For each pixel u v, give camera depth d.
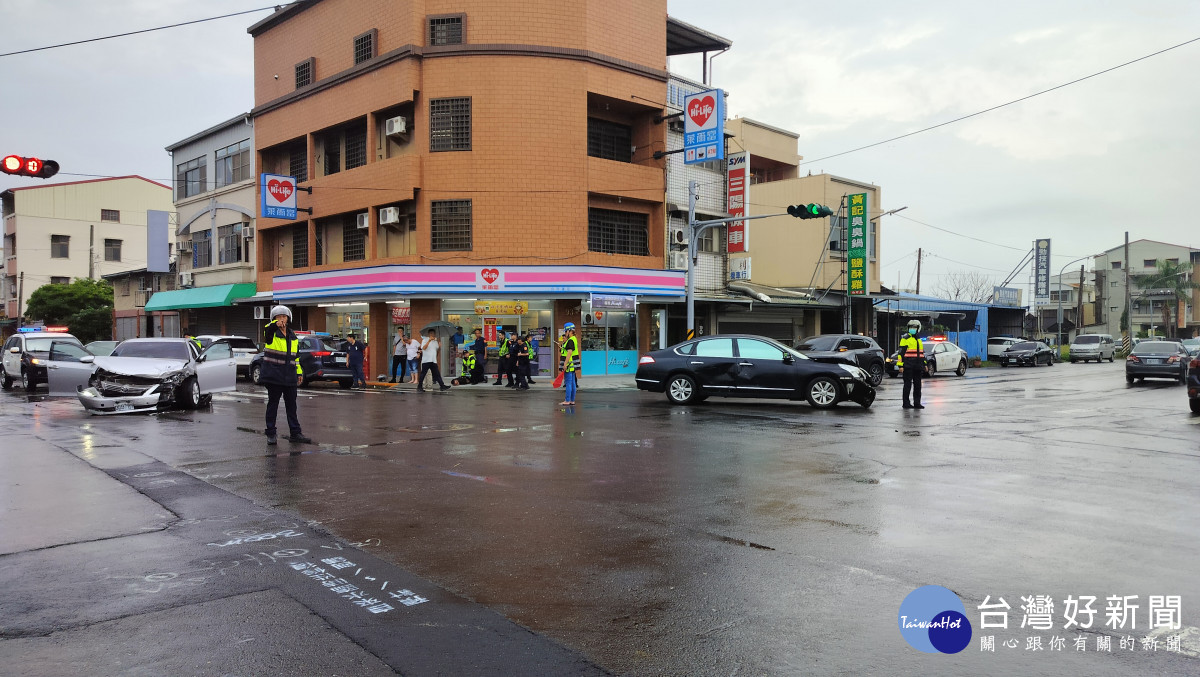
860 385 15.75
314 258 30.09
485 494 7.43
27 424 13.37
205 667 3.67
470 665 3.69
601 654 3.82
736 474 8.43
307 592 4.71
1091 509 6.76
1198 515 6.54
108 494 7.48
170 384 15.35
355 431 12.27
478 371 24.38
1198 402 14.99
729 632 4.09
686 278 28.14
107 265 63.50
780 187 36.97
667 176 28.69
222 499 7.25
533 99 25.52
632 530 6.11
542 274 25.19
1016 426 12.83
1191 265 68.62
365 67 26.97
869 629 4.14
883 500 7.14
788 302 32.06
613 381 25.73
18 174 14.04
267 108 31.88
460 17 25.73
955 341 43.50
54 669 3.65
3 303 64.69
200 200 37.09
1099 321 79.44
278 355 10.81
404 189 25.64
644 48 27.80
